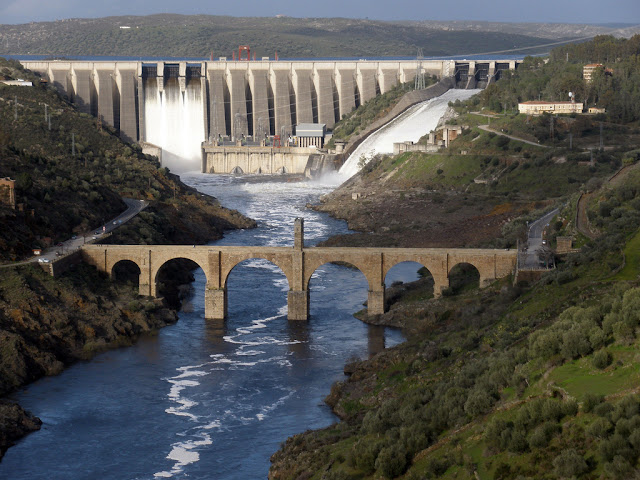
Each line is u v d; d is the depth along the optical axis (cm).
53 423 15862
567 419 11294
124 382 17675
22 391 17188
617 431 10450
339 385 17038
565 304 17075
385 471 12125
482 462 11381
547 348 13362
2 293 19588
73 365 18575
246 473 14075
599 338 12862
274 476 13662
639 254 18562
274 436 15350
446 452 12000
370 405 15812
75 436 15375
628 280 17412
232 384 17562
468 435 12250
